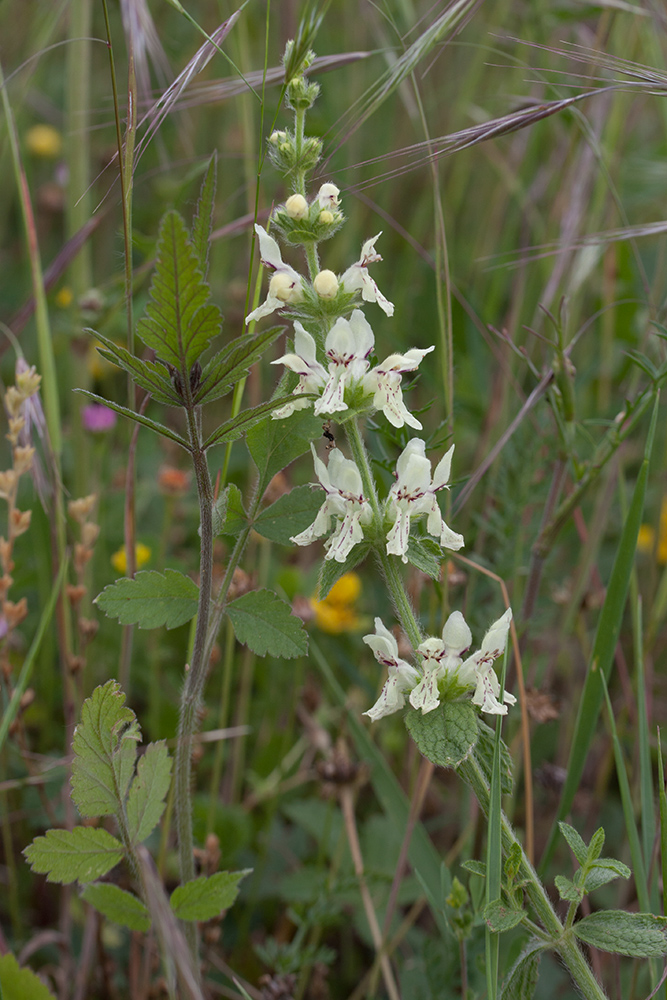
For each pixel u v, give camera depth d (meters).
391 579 0.34
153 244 0.46
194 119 0.68
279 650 0.34
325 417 0.34
